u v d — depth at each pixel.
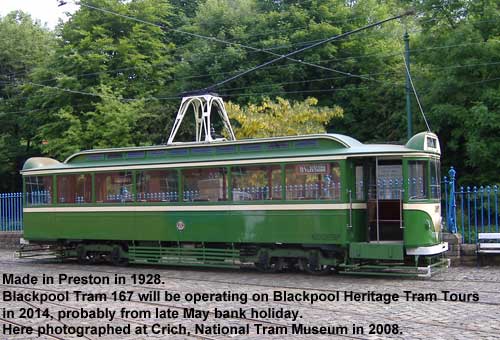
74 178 20.94
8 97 41.78
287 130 26.05
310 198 16.58
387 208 16.38
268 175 17.22
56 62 35.88
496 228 18.22
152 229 19.19
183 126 34.03
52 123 34.75
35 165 22.20
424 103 28.64
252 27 36.06
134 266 20.38
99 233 20.27
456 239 18.23
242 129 26.33
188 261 18.73
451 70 26.84
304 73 33.97
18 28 42.59
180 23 41.38
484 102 26.34
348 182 16.17
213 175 18.14
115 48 34.78
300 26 34.78
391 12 39.31
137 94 35.38
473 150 25.64
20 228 27.67
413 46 30.17
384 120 33.91
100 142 32.09
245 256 17.95
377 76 33.94
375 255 15.84
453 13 29.30
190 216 18.47
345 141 16.48
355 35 34.66
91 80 35.12
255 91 33.41
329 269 16.98
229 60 33.91
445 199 19.05
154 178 19.22
